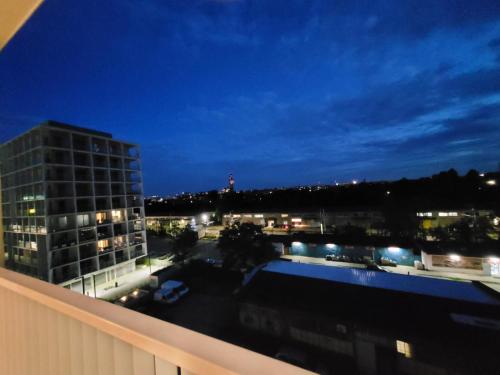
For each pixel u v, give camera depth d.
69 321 0.90
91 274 13.95
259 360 0.48
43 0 1.23
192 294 10.80
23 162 14.05
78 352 0.86
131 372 0.69
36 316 1.05
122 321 0.69
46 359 1.00
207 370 0.50
